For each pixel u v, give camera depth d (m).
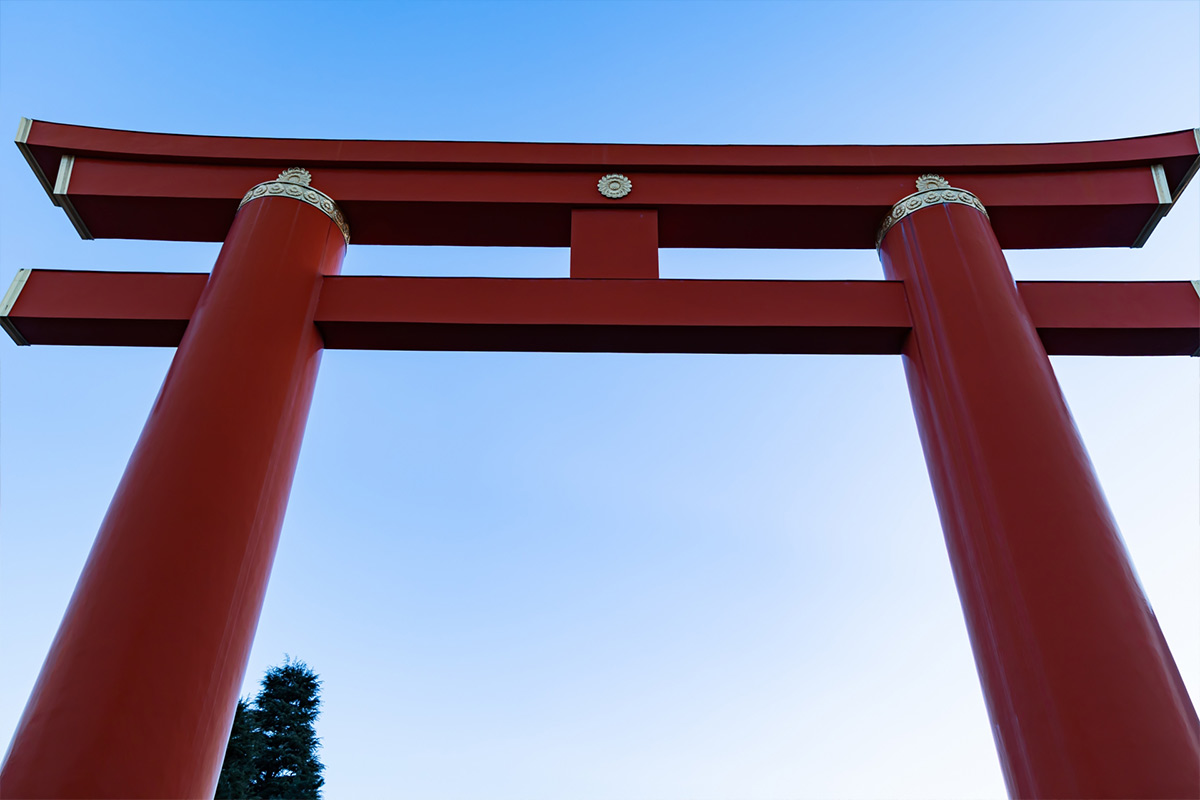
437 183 8.81
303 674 21.47
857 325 7.69
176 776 5.25
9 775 5.02
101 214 8.69
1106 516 6.19
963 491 6.55
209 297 7.42
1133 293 7.89
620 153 9.02
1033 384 6.84
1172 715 5.31
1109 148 8.88
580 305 7.75
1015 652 5.78
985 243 8.02
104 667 5.37
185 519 5.99
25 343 7.77
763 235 8.93
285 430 6.91
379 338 7.75
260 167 8.80
